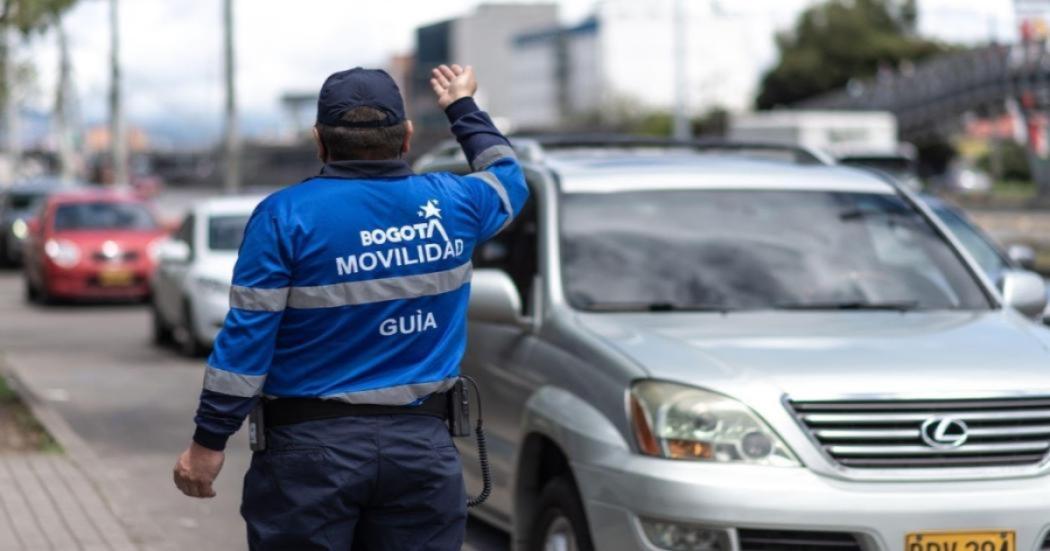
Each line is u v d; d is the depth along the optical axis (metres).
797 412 10.31
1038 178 137.62
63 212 48.59
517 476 12.33
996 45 143.50
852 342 11.22
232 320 7.39
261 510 7.66
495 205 8.08
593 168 13.72
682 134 112.81
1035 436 10.50
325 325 7.53
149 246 47.78
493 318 12.45
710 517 10.05
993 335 11.60
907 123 161.25
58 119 97.56
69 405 25.73
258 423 7.61
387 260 7.59
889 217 13.56
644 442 10.49
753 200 13.49
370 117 7.68
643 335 11.38
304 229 7.44
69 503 16.38
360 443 7.56
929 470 10.27
